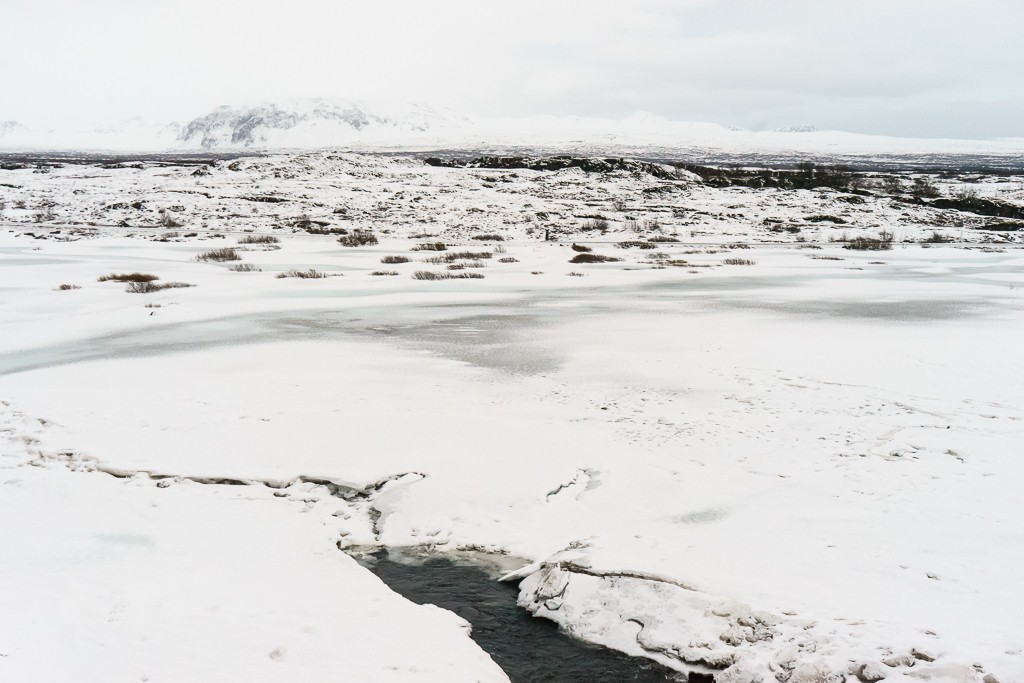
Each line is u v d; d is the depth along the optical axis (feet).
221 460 28.55
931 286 83.61
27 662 15.74
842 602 17.29
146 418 33.50
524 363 44.88
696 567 19.33
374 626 17.75
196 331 57.16
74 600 18.71
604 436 30.78
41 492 25.90
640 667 16.60
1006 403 34.09
